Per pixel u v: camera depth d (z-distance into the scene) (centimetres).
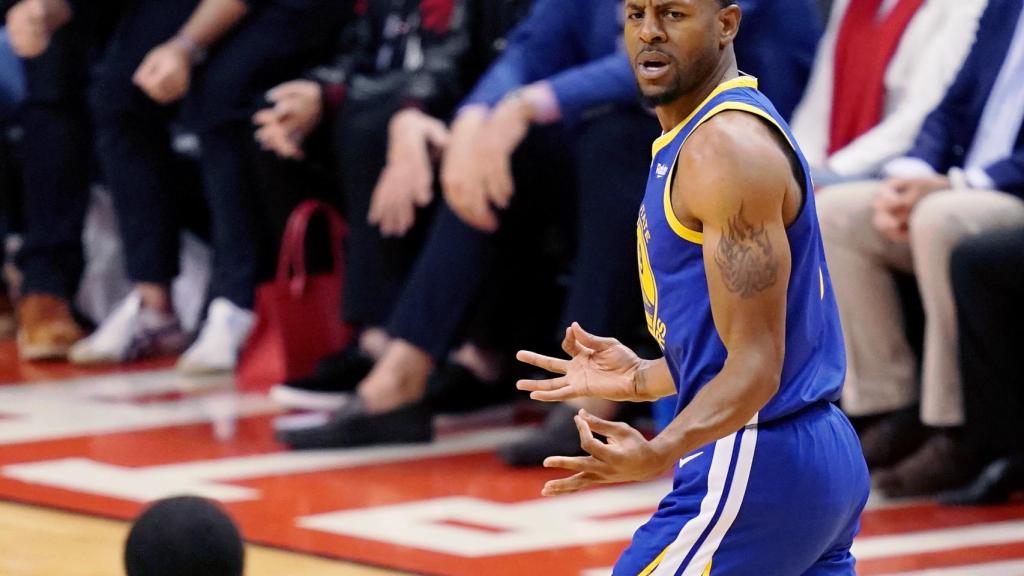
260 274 2286
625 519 1481
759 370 784
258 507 1525
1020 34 1580
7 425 1947
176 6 2275
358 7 2150
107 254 2591
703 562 852
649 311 891
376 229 1956
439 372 1997
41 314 2455
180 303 2541
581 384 934
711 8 829
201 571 890
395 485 1623
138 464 1722
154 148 2366
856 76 1706
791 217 816
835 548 896
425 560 1326
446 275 1791
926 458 1555
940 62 1647
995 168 1530
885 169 1638
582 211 1681
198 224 2517
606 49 1730
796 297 834
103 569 1297
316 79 2119
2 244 2700
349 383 2061
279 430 1814
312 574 1286
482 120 1748
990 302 1491
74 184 2464
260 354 2203
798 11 1720
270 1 2212
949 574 1286
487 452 1794
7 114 2608
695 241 829
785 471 842
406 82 1950
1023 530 1433
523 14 1941
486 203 1741
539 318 1995
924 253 1509
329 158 2148
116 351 2408
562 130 1792
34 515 1495
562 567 1302
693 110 845
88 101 2452
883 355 1582
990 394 1509
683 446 763
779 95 1703
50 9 2389
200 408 2053
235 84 2205
